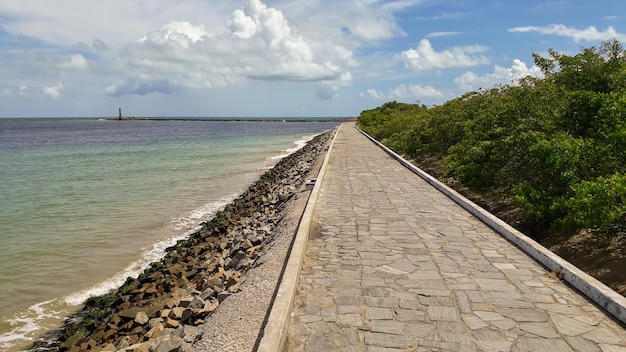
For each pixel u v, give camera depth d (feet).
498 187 32.45
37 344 21.45
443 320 13.06
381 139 101.86
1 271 30.19
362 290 15.28
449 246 20.26
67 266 31.50
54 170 79.20
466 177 34.32
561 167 24.45
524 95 32.99
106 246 36.17
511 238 21.04
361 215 26.48
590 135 25.40
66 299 26.40
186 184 66.64
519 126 29.50
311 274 16.85
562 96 30.12
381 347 11.64
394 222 24.75
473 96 56.08
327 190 35.12
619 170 22.66
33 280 28.91
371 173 44.88
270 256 21.34
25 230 40.11
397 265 17.74
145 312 21.97
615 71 30.27
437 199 31.24
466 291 15.14
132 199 54.75
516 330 12.48
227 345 13.51
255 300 16.38
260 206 46.57
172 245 36.94
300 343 11.91
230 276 23.65
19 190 59.36
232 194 60.18
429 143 61.26
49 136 194.90
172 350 15.57
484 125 35.47
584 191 20.52
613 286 19.35
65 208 49.01
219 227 38.93
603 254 22.17
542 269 17.30
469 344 11.74
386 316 13.34
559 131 26.73
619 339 12.00
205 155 112.27
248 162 98.12
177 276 28.07
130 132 239.71
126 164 89.30
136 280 27.91
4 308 25.08
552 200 25.12
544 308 13.85
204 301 20.95
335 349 11.59
